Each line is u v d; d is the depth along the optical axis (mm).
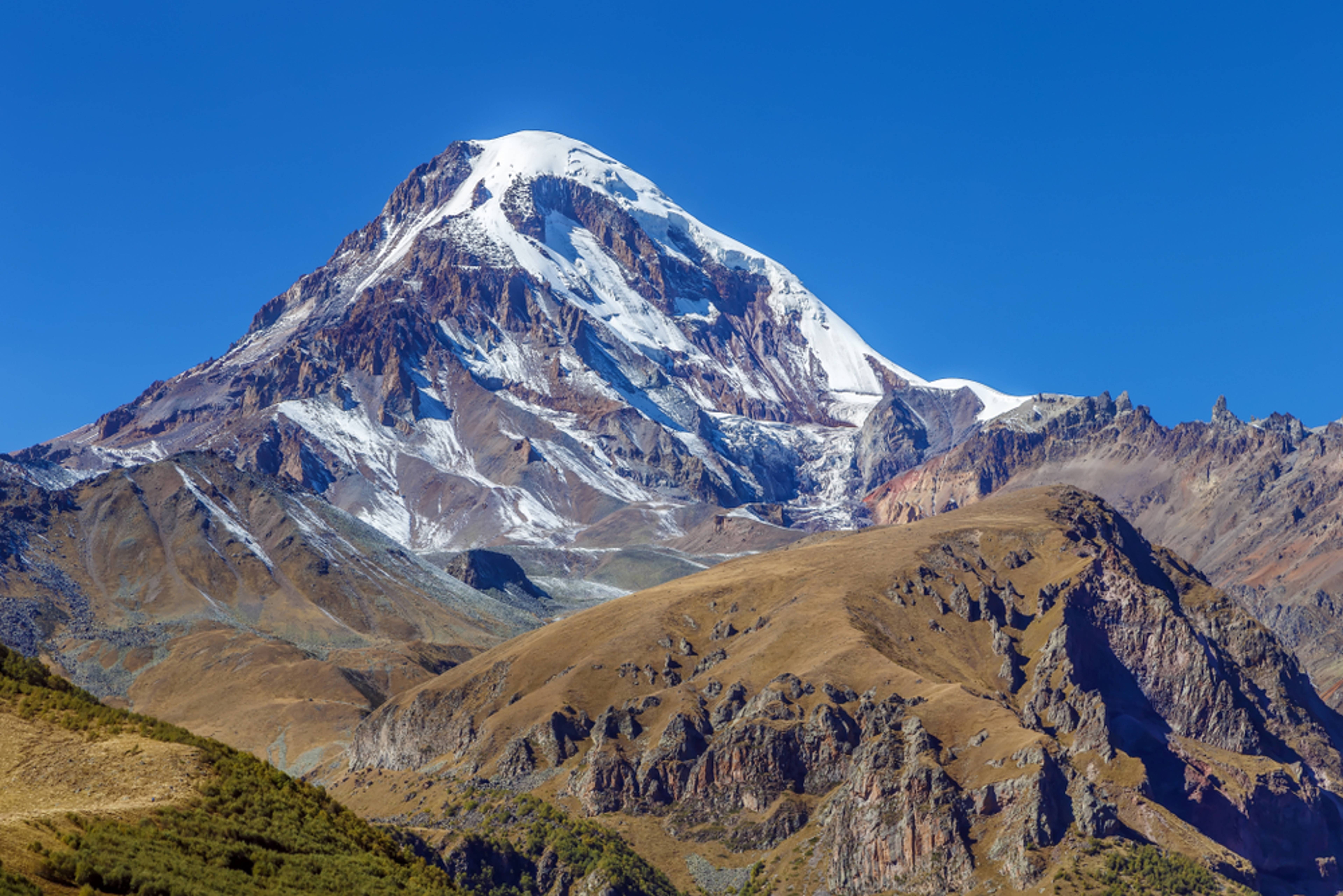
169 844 160875
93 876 145375
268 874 164625
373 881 175375
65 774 169875
